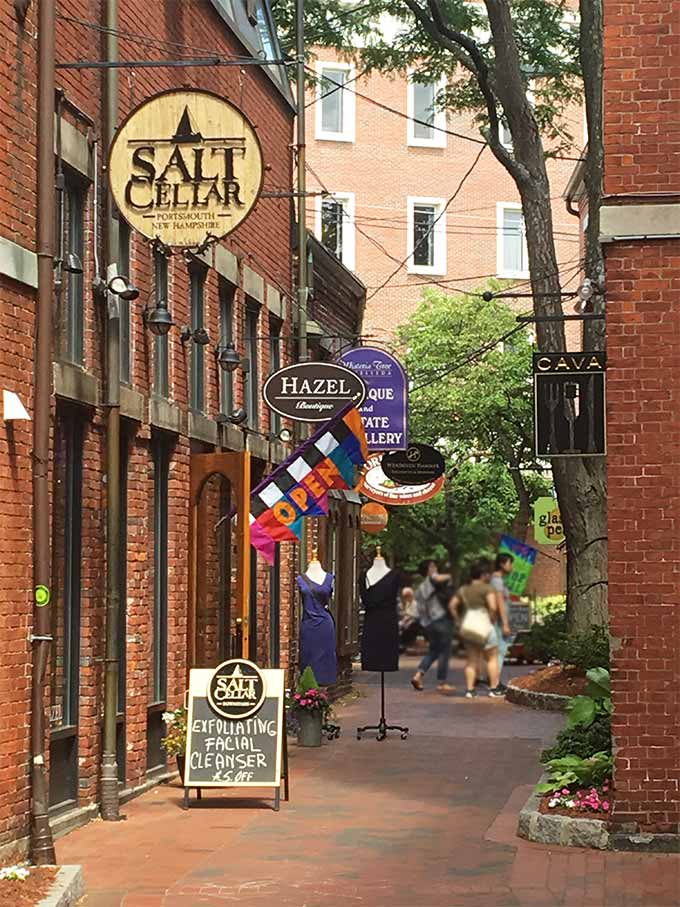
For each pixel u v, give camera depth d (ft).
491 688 83.15
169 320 46.98
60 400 41.14
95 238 44.06
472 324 116.06
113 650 43.78
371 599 61.72
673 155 38.58
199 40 57.67
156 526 50.67
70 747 42.57
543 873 35.35
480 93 87.10
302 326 72.74
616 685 38.14
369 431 67.46
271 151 71.00
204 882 34.65
